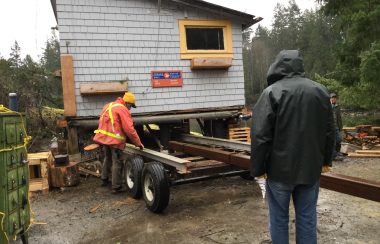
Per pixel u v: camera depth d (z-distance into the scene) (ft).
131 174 20.45
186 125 32.35
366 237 13.60
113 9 29.63
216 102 33.32
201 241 13.83
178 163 16.70
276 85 9.61
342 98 57.41
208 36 33.14
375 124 63.21
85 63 29.01
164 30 31.32
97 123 28.73
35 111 39.55
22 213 12.88
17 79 40.50
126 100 21.79
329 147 9.95
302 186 9.84
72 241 14.55
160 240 14.17
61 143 28.12
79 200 20.49
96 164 26.03
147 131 32.68
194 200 19.35
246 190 20.83
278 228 10.03
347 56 46.83
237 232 14.51
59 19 28.32
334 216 15.93
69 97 28.32
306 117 9.34
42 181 22.48
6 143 11.70
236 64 33.96
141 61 30.66
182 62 32.07
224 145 22.38
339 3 45.47
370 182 10.92
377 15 41.88
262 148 9.46
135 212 17.83
